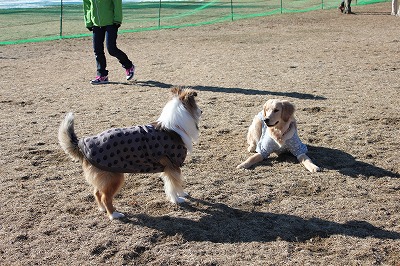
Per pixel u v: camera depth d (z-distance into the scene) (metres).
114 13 8.73
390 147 5.52
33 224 3.95
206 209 4.17
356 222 3.91
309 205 4.21
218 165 5.12
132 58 11.78
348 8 21.03
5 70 10.48
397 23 17.69
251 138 5.46
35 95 8.22
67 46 13.95
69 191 4.54
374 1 26.00
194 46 13.45
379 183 4.62
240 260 3.40
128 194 4.48
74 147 3.89
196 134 4.13
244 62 10.93
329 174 4.83
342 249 3.52
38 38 15.59
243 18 20.27
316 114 6.82
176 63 10.99
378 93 7.89
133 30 17.25
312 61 10.84
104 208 4.14
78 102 7.73
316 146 5.60
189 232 3.79
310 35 15.13
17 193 4.49
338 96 7.75
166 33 16.36
